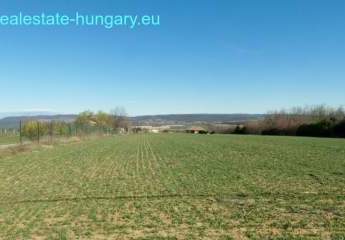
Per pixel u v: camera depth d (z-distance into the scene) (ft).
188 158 104.32
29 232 35.32
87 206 45.78
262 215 40.06
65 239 33.09
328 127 255.70
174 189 56.03
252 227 35.76
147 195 52.03
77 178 69.41
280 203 45.73
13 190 57.72
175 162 94.22
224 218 39.06
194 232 34.45
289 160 94.12
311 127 272.51
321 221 37.42
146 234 34.12
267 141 189.78
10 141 180.24
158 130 533.96
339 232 33.78
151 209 43.60
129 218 39.73
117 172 77.10
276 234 33.42
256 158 100.89
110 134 326.03
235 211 41.98
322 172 71.67
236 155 111.04
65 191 56.29
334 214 40.14
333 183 59.26
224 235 33.40
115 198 50.44
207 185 58.95
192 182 62.13
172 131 506.48
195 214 40.88
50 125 174.91
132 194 53.01
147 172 76.23
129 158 106.93
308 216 39.42
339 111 279.49
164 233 34.30
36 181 66.28
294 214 40.34
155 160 100.32
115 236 33.71
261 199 48.21
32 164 92.07
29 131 168.76
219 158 102.68
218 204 45.65
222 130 411.75
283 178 65.10
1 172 78.23
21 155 114.93
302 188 55.36
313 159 95.66
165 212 42.01
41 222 38.70
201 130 459.32
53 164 92.12
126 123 488.85
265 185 58.34
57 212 42.86
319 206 43.83
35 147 137.39
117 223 37.88
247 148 139.95
